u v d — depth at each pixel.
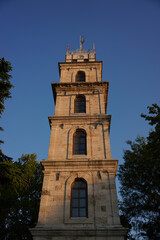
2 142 19.42
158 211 24.06
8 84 22.16
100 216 18.03
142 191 26.48
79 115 25.88
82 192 19.91
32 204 27.47
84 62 34.06
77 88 29.55
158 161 23.45
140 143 29.56
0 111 21.11
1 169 18.44
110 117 25.27
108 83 29.59
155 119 22.56
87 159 21.83
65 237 16.73
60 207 18.77
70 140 23.75
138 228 24.38
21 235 26.25
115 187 19.64
